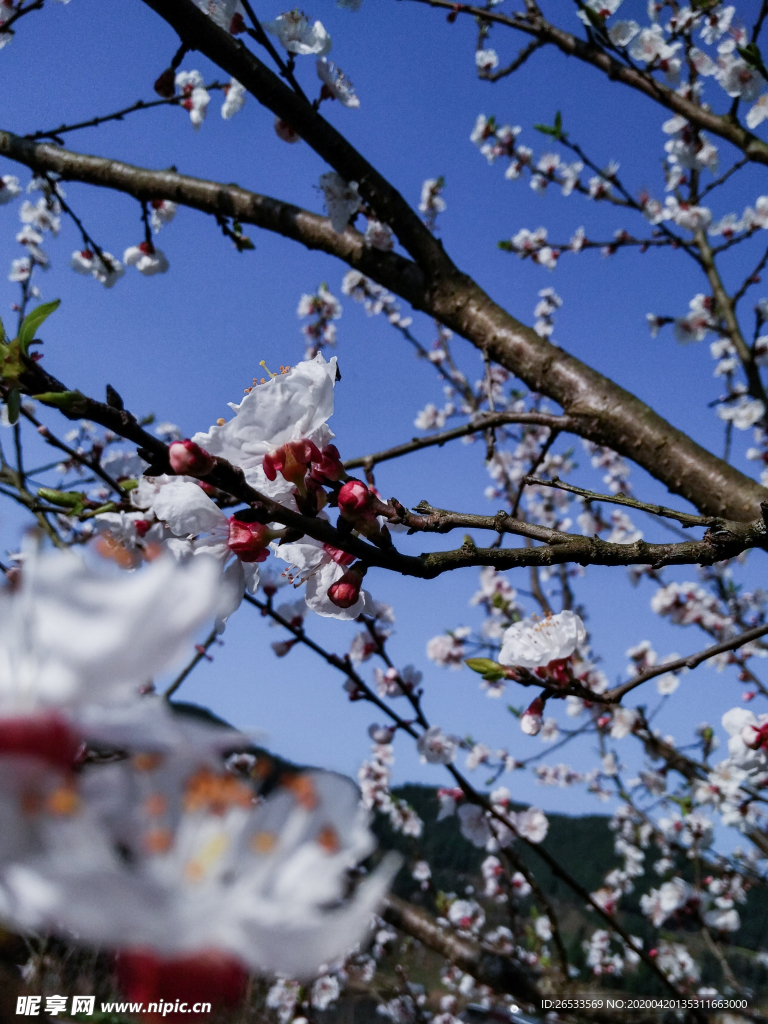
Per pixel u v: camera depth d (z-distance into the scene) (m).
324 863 0.51
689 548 1.49
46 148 4.01
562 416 3.11
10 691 0.45
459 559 1.45
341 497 1.41
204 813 0.52
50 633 0.45
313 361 1.50
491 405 3.19
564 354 3.22
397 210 3.31
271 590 3.60
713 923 6.23
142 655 0.45
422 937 4.41
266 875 0.49
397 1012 6.50
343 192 3.40
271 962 0.41
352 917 0.42
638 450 3.02
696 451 2.98
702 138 4.62
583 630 2.08
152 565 0.46
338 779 0.57
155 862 0.49
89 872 0.39
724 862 5.28
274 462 1.45
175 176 3.80
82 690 0.45
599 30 3.70
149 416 3.25
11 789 0.43
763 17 3.08
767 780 4.55
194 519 1.54
